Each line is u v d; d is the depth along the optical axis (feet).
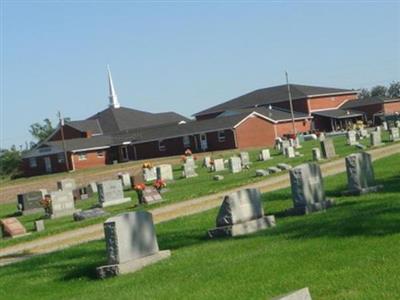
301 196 64.03
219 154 260.83
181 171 189.88
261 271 40.68
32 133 472.85
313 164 66.08
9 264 66.03
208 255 49.60
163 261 50.67
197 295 37.60
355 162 72.49
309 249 44.42
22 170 327.47
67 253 64.69
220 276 41.32
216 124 296.92
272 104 374.02
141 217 51.62
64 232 90.68
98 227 89.76
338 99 379.96
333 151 156.66
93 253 62.44
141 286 42.93
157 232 68.54
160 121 380.78
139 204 109.81
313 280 36.52
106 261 53.52
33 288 49.55
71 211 123.03
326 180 93.61
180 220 76.54
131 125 364.99
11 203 181.06
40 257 65.82
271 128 306.35
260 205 61.11
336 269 38.19
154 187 115.55
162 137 307.58
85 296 43.39
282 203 74.43
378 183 79.15
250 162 178.70
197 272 43.73
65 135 351.67
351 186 72.84
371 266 37.50
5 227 95.61
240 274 40.81
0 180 311.88
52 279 51.78
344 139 240.73
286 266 40.83
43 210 138.21
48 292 47.60
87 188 155.33
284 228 56.24
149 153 312.29
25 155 321.32
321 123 362.12
